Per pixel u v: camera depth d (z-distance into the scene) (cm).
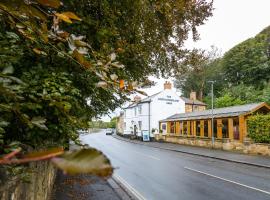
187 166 1686
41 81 354
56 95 289
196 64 919
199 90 6969
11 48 269
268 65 4744
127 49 605
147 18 680
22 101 302
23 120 189
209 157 2170
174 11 781
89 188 944
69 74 436
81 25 484
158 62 861
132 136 5072
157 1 666
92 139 4788
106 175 58
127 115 5747
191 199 914
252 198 927
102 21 546
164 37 808
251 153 2300
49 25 309
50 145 485
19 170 249
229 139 2647
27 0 135
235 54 5616
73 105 406
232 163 1833
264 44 5184
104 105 838
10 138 329
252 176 1341
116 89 233
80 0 474
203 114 3381
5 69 188
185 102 5022
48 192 725
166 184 1153
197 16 850
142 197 938
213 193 997
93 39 517
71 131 372
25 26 181
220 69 6369
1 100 198
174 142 3834
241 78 5428
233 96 4828
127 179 1262
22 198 351
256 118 2317
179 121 3991
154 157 2181
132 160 1981
